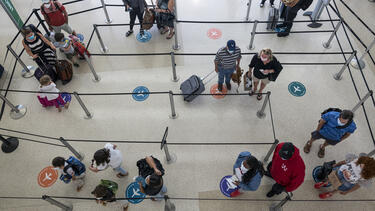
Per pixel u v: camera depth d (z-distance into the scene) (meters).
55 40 5.59
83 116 5.30
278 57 6.14
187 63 6.15
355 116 5.07
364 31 6.69
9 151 4.86
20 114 5.35
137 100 5.51
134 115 5.28
